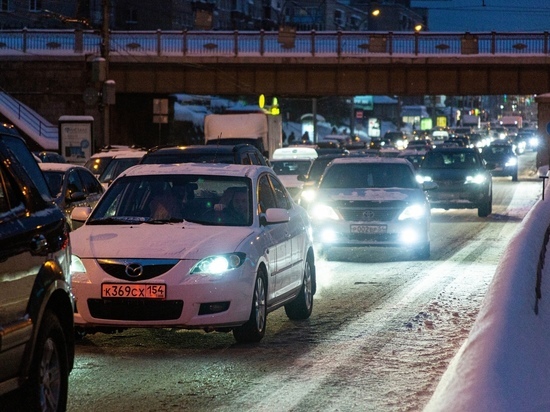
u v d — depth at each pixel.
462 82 78.81
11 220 8.15
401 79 78.94
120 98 85.00
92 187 24.66
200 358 12.52
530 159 114.31
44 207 8.97
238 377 11.43
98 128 80.88
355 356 12.64
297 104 145.75
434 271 21.89
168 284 12.55
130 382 11.17
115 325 12.70
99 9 116.06
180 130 102.88
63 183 22.78
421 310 16.42
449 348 13.17
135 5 123.06
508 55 77.44
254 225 14.01
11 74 81.62
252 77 78.94
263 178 15.35
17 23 110.69
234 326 12.92
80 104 81.06
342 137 107.75
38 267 8.41
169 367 11.98
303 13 180.62
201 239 13.13
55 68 81.19
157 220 14.06
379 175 25.19
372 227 23.67
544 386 8.22
